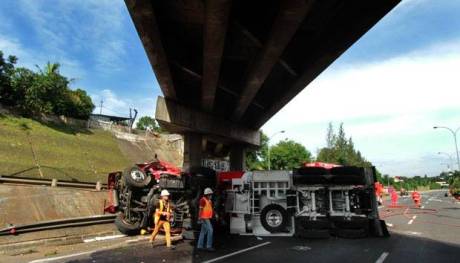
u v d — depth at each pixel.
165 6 13.53
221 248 11.55
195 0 12.88
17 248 11.04
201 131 27.56
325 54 15.73
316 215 14.24
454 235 14.28
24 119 44.94
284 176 15.18
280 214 14.93
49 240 12.11
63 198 17.53
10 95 46.34
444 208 30.86
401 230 15.84
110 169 42.41
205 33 13.36
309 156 83.69
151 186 15.41
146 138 61.34
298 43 16.86
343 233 13.82
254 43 15.38
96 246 11.92
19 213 14.64
